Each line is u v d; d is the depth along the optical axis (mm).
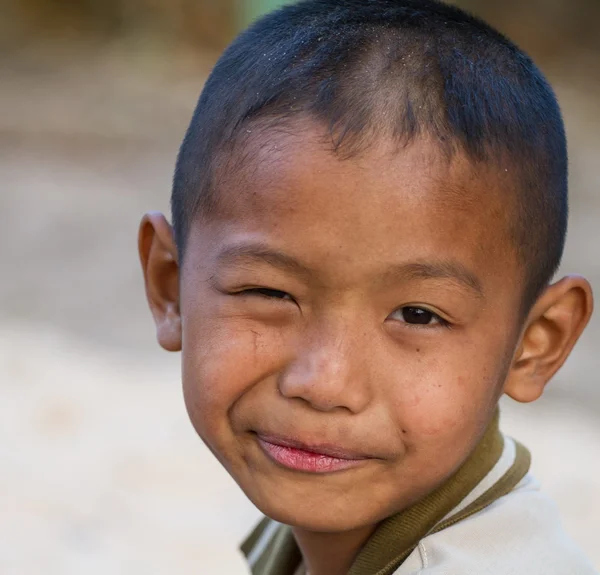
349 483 2666
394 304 2557
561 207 2934
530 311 2902
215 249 2703
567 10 28719
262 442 2703
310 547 3113
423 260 2512
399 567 2752
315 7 2992
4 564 7340
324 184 2506
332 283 2531
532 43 28219
